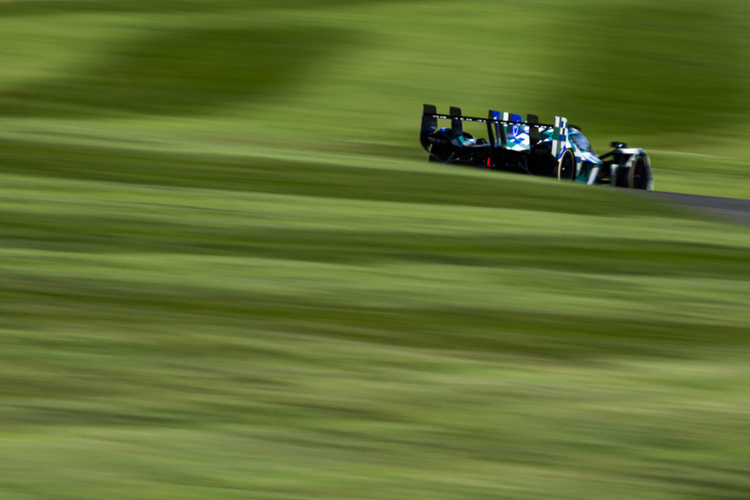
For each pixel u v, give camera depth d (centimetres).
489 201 4050
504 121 5775
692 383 1727
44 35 11619
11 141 5050
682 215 4097
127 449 1301
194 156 4928
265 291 2283
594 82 10544
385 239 3025
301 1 13338
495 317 2162
